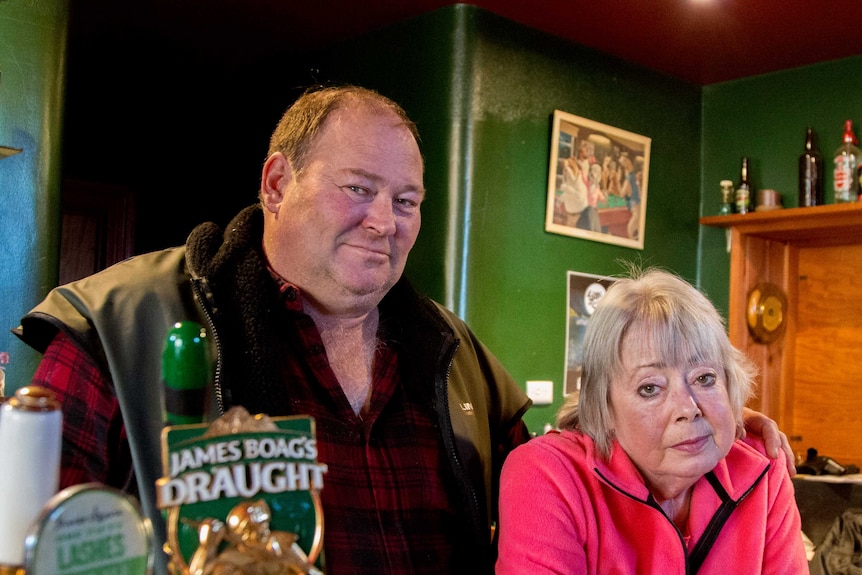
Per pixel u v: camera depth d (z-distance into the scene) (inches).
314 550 27.8
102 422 39.9
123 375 40.2
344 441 45.5
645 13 105.1
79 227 141.9
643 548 45.6
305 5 106.9
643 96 126.2
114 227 144.3
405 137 46.3
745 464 48.7
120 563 22.9
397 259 46.9
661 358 44.9
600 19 107.7
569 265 116.3
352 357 48.6
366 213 44.7
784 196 124.9
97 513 22.6
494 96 107.3
